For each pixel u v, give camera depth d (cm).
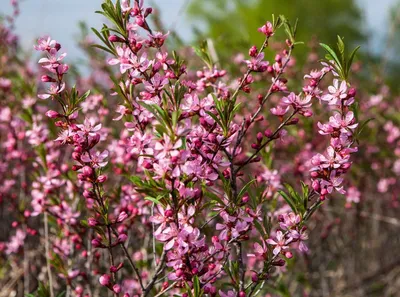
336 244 110
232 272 57
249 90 57
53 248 74
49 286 70
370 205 117
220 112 51
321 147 96
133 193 68
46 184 70
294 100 55
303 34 486
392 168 115
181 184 50
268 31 57
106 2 53
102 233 55
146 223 69
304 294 98
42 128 73
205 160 52
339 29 494
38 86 112
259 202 58
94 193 54
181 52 104
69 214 70
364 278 113
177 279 53
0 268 87
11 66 116
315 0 491
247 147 86
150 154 49
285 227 54
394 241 127
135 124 55
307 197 54
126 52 54
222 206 54
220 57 95
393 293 119
